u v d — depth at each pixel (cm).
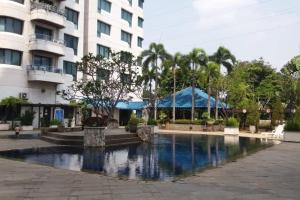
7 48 3703
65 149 2031
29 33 3941
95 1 5031
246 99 4697
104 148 2150
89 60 2906
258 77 6519
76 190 926
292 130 2905
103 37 5203
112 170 1309
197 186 998
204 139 3122
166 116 5066
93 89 2797
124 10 5731
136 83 2989
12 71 3738
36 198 831
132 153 1905
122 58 2916
